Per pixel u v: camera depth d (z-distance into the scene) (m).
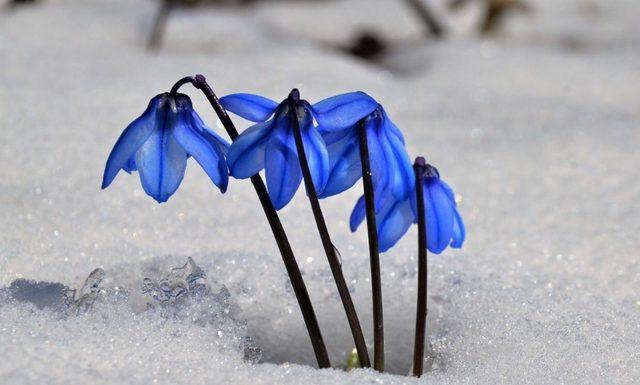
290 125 0.42
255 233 0.49
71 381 0.41
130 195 0.50
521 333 0.45
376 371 0.43
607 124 0.59
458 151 0.56
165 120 0.42
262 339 0.46
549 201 0.52
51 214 0.49
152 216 0.49
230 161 0.42
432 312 0.46
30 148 0.52
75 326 0.43
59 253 0.47
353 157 0.43
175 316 0.44
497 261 0.48
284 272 0.47
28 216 0.49
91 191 0.50
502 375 0.43
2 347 0.42
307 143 0.42
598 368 0.44
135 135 0.42
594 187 0.53
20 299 0.44
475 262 0.48
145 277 0.45
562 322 0.45
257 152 0.42
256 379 0.42
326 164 0.42
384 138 0.42
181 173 0.42
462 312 0.46
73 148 0.52
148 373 0.42
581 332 0.45
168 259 0.46
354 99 0.42
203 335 0.43
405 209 0.43
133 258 0.47
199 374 0.42
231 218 0.50
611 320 0.45
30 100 0.55
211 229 0.49
